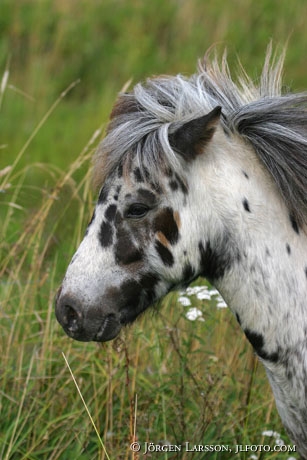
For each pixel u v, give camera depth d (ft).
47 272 27.99
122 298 18.53
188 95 18.81
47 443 24.38
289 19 63.00
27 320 27.78
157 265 18.54
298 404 18.94
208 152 18.44
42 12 61.00
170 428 24.34
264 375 26.66
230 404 24.43
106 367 25.86
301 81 58.34
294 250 18.75
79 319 18.31
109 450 23.54
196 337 23.98
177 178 18.17
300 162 18.81
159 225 18.33
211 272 18.93
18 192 33.81
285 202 18.84
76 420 24.71
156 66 59.11
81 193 31.22
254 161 18.88
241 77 20.31
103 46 60.03
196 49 60.29
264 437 24.34
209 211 18.38
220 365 25.71
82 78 58.03
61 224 30.96
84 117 52.80
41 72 56.39
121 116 19.17
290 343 18.62
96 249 18.44
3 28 60.39
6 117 52.01
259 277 18.49
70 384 26.00
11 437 23.67
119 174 18.40
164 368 25.53
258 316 18.67
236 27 61.57
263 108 18.93
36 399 24.52
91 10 62.59
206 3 64.13
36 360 26.21
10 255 27.81
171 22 62.64
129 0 64.75
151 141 18.19
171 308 26.91
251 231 18.44
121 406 24.44
